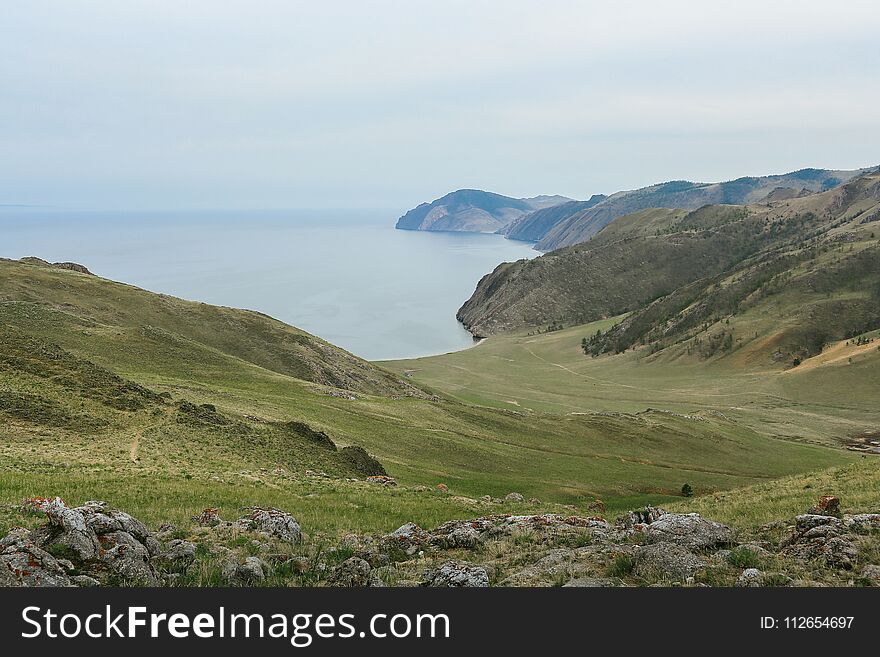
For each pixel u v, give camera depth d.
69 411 41.69
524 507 34.72
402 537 20.44
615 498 55.41
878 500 25.23
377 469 47.94
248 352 110.94
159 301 119.00
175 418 45.19
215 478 31.95
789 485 34.56
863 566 15.84
